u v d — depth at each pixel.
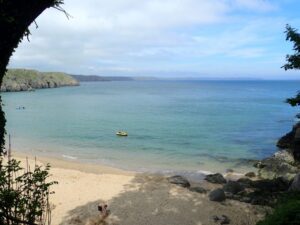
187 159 28.86
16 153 29.48
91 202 15.95
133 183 19.69
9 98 106.69
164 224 13.85
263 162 26.16
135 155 30.16
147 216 14.56
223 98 112.19
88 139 37.78
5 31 6.43
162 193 17.75
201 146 34.34
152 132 42.91
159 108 76.31
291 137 33.19
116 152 31.31
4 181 5.77
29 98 107.69
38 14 6.89
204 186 20.45
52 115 62.25
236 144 35.50
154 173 24.02
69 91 158.25
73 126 48.19
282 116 60.97
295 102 12.13
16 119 56.28
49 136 39.62
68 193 17.20
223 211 15.54
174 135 40.78
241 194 18.34
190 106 81.50
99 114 64.00
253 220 14.52
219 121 54.03
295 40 12.34
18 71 173.50
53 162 26.08
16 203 5.62
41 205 6.50
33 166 23.38
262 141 37.25
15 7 6.37
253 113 65.94
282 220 6.45
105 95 127.19
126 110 71.56
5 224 5.47
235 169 25.67
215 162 27.94
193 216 14.79
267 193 18.36
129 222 13.89
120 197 16.89
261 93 147.00
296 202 6.74
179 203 16.31
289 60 12.73
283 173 22.34
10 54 6.78
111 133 41.91
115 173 23.23
